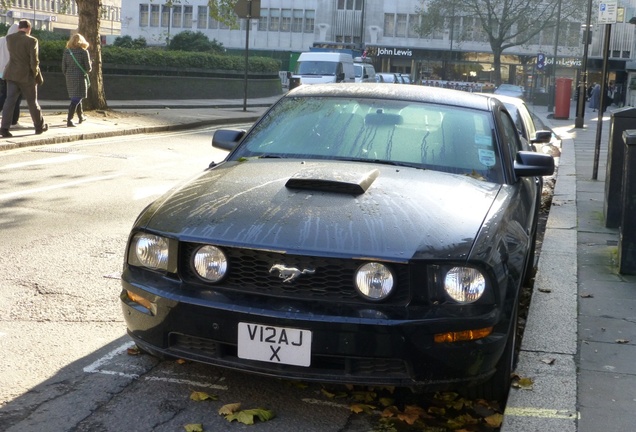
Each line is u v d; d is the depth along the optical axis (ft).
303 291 12.73
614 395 13.93
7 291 19.58
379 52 236.84
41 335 16.85
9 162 39.91
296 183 14.49
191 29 251.60
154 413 13.50
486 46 230.48
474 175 16.33
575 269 22.31
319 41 241.55
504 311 13.16
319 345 12.44
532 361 15.29
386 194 14.33
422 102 18.24
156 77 100.53
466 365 12.69
